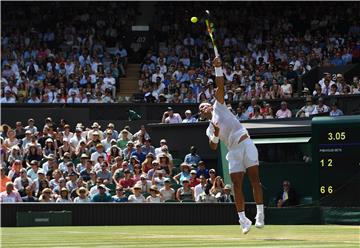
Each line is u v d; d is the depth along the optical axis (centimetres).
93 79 3119
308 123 2262
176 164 2419
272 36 3456
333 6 3581
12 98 2953
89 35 3550
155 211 1755
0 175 1994
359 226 1491
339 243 793
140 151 2280
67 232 1230
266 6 3638
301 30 3575
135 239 921
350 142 1864
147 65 3300
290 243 796
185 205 1758
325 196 1878
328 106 2555
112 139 2364
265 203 2116
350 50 3158
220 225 1692
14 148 2256
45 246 760
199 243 802
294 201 2059
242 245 755
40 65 3288
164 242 831
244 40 3506
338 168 1875
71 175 2028
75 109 2794
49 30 3603
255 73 3028
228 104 2722
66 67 3222
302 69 3088
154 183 2039
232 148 980
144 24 3750
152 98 2958
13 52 3356
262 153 2191
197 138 2550
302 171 2086
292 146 2147
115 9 3778
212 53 3378
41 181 2027
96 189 1955
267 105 2586
